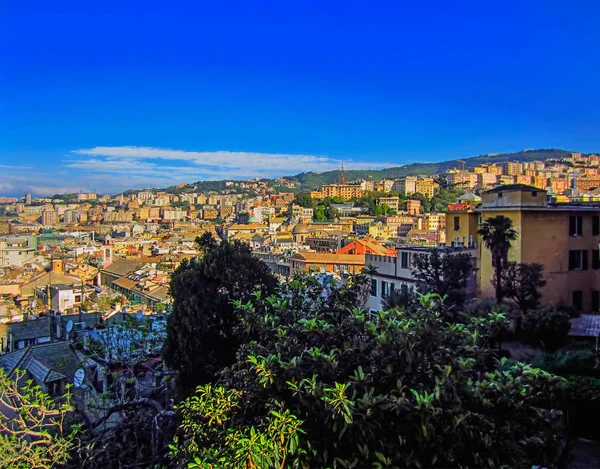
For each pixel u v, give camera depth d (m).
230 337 31.16
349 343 15.13
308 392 12.74
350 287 20.28
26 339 45.84
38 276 116.06
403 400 12.33
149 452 20.48
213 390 15.06
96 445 20.30
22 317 66.19
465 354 15.28
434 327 14.52
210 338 30.75
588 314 42.47
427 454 12.85
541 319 35.09
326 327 15.58
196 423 14.26
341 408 12.13
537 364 29.22
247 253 33.50
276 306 17.55
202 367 30.48
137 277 121.94
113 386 27.23
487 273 46.88
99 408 22.39
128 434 21.00
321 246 198.25
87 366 27.50
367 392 13.00
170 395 30.78
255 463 11.27
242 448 11.61
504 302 42.31
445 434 12.65
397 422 12.84
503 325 16.73
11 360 34.03
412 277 45.62
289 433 12.09
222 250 32.41
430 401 12.16
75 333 38.69
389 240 183.38
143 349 29.05
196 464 11.53
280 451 11.95
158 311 50.16
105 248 174.12
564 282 44.50
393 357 13.95
